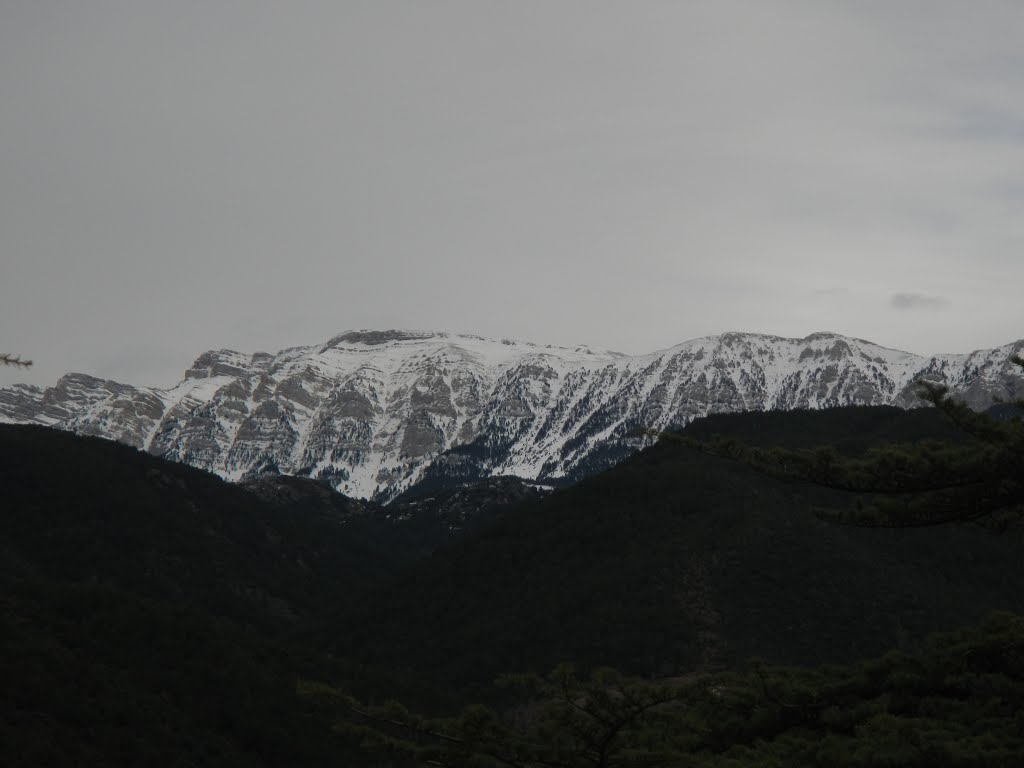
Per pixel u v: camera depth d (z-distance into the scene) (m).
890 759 27.66
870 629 137.38
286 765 119.44
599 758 26.58
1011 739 28.42
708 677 32.34
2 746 100.88
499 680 26.52
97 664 125.69
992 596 145.62
